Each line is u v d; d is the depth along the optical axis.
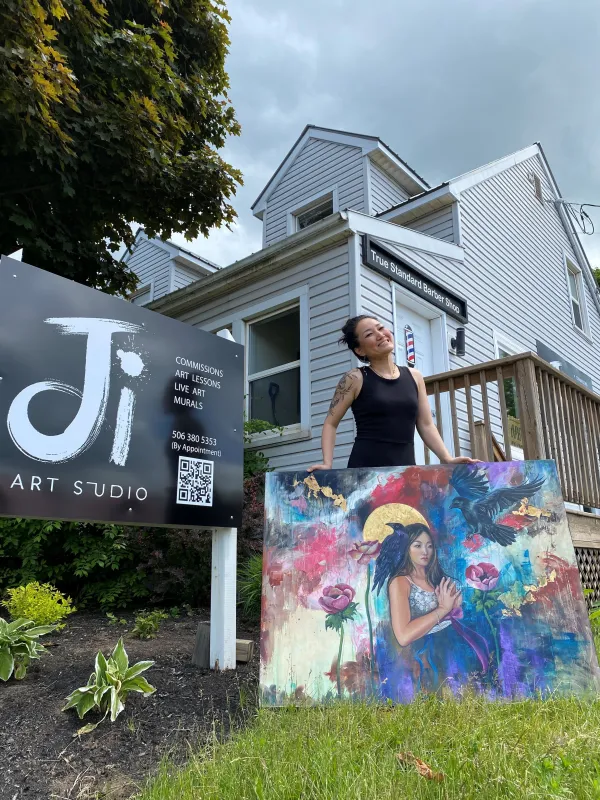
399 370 2.74
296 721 1.82
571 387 4.77
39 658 2.65
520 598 2.14
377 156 9.45
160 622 3.80
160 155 5.99
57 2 4.45
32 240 5.89
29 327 2.27
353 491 2.40
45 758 1.71
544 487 2.32
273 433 6.20
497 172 9.65
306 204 10.24
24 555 4.34
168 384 2.78
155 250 13.30
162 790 1.43
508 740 1.60
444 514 2.32
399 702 1.98
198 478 2.80
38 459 2.21
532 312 10.03
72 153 5.20
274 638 2.15
